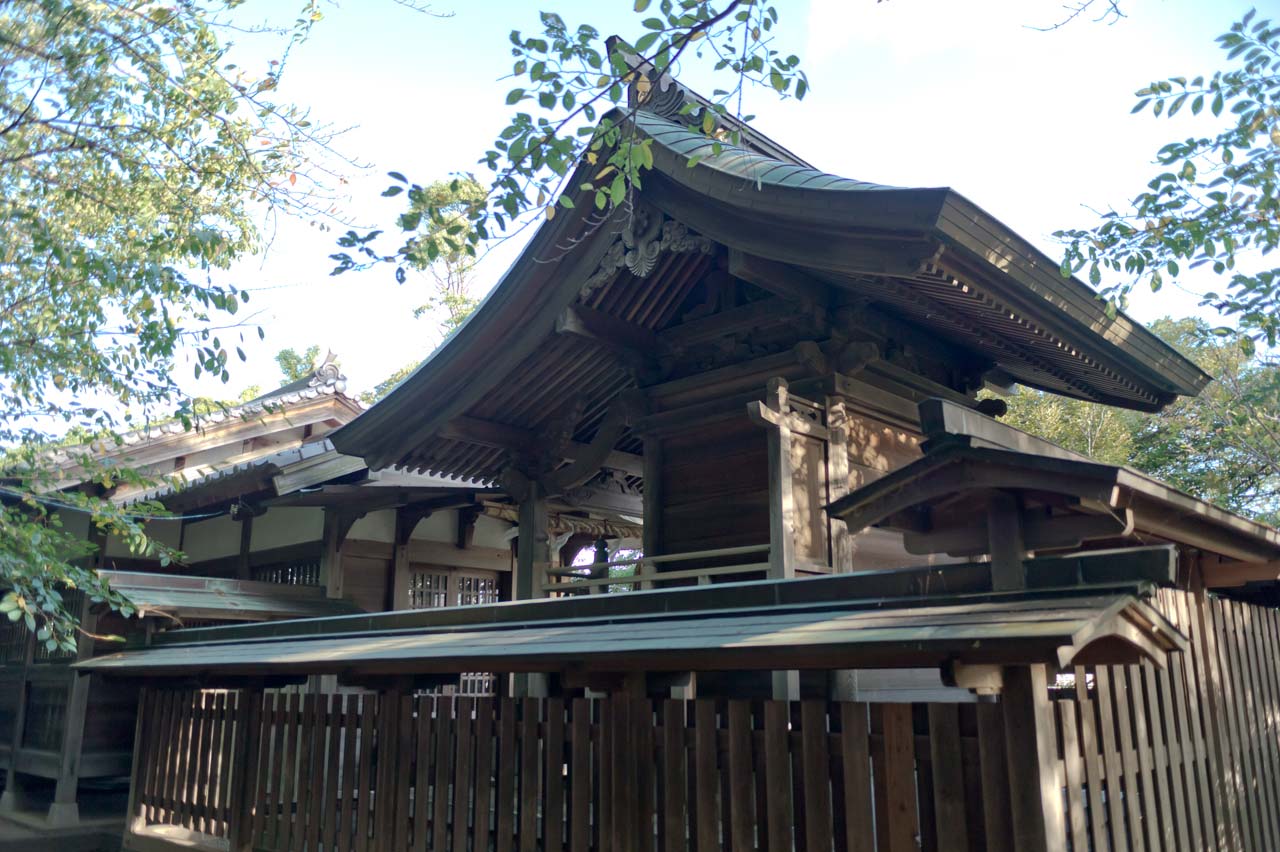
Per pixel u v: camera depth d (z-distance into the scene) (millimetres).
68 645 6062
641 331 7816
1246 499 16234
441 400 7707
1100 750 4125
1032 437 4562
